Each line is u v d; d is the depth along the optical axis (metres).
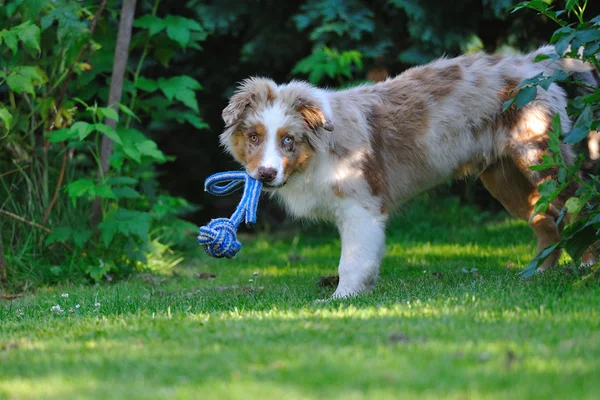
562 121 8.37
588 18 13.24
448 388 4.30
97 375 4.95
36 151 11.00
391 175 8.53
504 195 9.27
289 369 4.75
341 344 5.39
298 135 7.75
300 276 10.51
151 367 5.04
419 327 5.77
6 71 10.12
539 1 7.24
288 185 8.16
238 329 6.03
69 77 10.52
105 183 10.30
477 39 13.38
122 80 10.77
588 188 7.02
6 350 5.85
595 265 7.28
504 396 4.13
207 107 15.87
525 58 8.66
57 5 9.94
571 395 4.13
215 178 7.92
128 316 7.11
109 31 11.24
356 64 13.35
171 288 9.78
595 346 5.05
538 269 8.84
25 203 10.95
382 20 13.94
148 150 10.43
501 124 8.42
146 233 10.27
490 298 6.75
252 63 15.05
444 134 8.45
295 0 14.23
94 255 10.69
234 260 12.46
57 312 7.82
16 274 10.27
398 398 4.17
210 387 4.53
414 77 8.71
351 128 8.16
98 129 9.66
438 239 13.18
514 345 5.16
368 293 7.90
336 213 8.27
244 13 14.07
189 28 10.88
